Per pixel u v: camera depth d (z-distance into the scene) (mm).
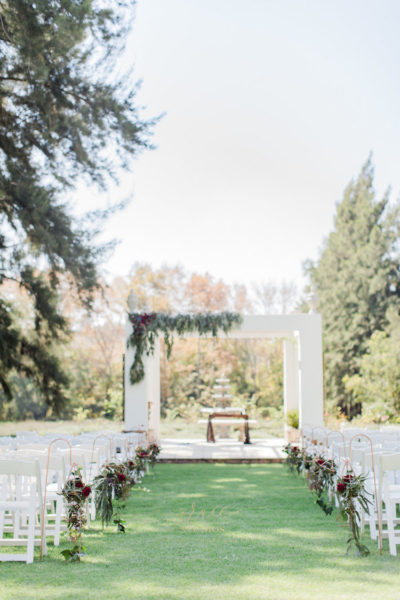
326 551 4941
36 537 5320
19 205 13953
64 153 13992
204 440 16047
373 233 25797
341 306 26266
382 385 20984
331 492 7176
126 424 12844
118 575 4258
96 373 26203
